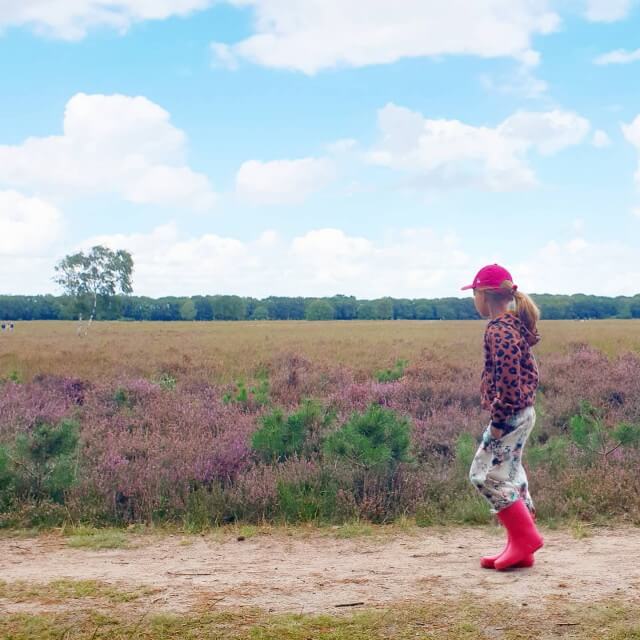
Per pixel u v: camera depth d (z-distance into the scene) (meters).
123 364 18.95
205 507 5.84
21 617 3.36
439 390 11.55
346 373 14.86
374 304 148.88
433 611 3.41
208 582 3.99
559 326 54.03
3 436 8.36
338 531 5.38
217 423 8.98
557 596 3.61
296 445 7.25
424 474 6.54
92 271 67.00
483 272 4.11
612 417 9.58
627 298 135.50
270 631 3.18
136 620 3.32
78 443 7.42
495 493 4.09
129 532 5.53
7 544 5.18
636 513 5.63
